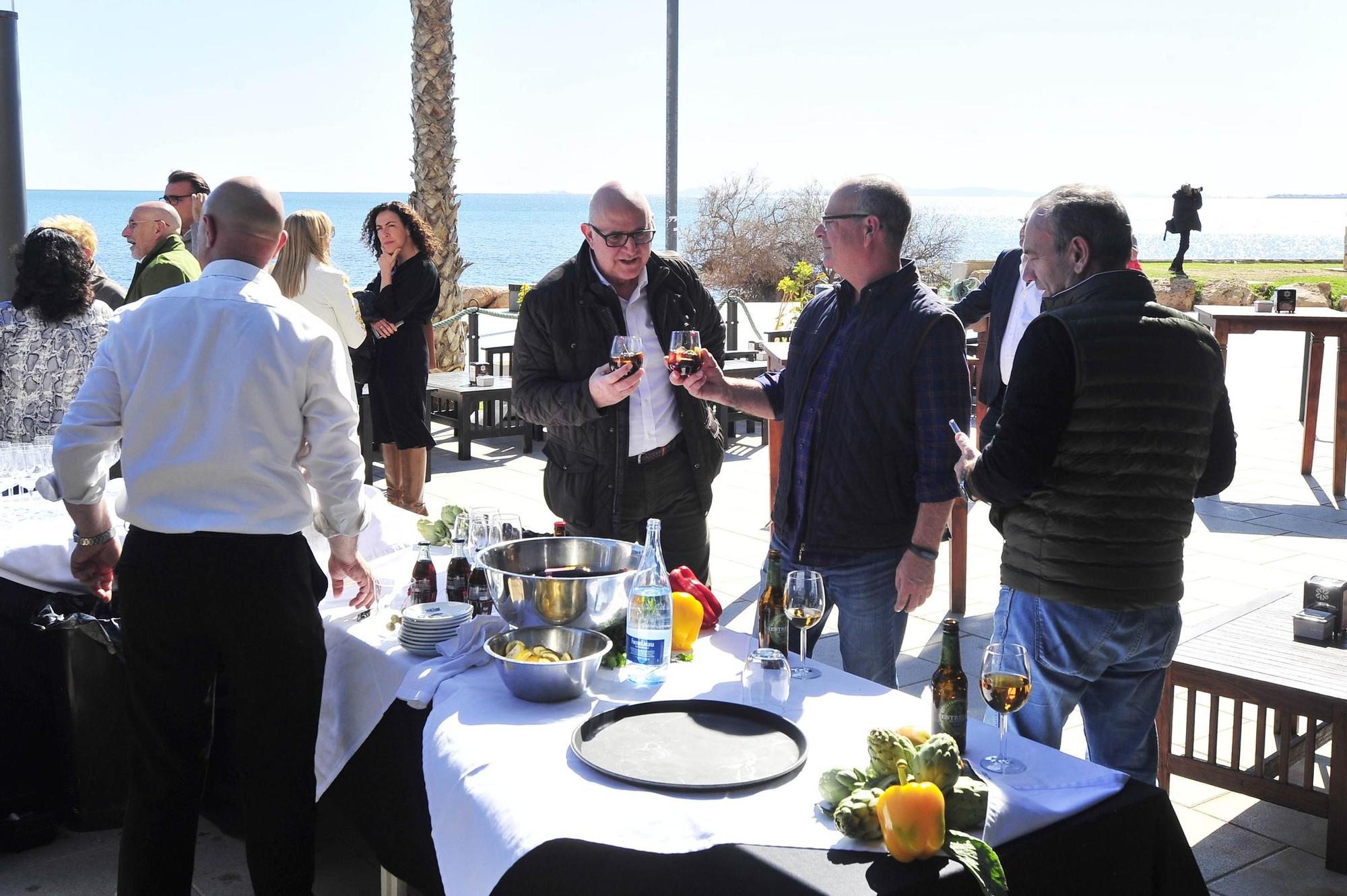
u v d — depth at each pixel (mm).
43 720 3363
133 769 2648
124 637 2588
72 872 3182
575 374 3516
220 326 2520
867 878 1608
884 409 2930
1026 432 2402
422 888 2482
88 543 2801
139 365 2531
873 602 3074
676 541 3717
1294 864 3174
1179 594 2512
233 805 3404
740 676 2445
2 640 3273
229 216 2604
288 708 2598
